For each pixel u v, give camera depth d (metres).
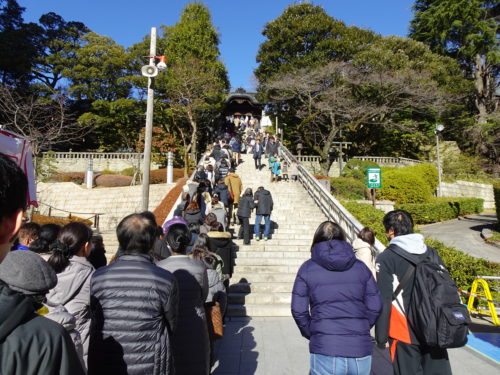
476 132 31.45
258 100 35.53
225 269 6.29
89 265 3.15
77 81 29.81
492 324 6.33
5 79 29.66
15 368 1.05
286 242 9.88
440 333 2.71
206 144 33.81
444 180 26.77
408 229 3.37
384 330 2.98
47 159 23.03
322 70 27.86
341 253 2.84
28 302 1.17
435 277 2.90
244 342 5.48
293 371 4.51
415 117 33.19
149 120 10.44
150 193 18.84
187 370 2.99
